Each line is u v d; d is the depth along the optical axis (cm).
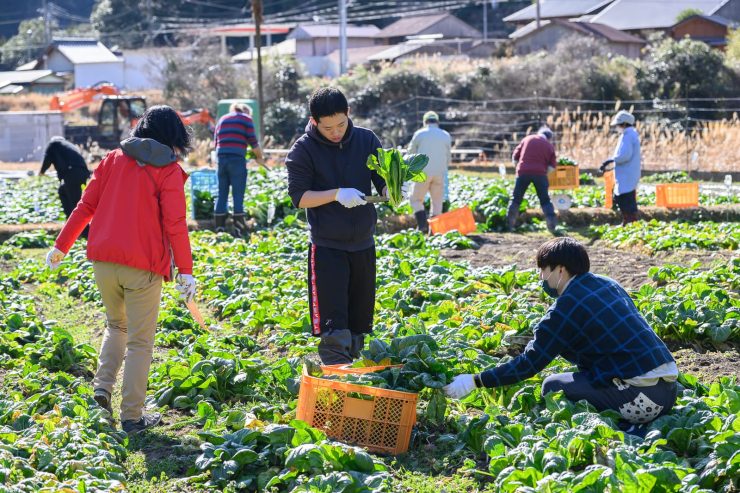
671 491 425
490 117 4109
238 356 745
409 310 902
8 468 475
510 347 753
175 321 885
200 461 508
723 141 2977
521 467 477
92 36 8762
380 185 662
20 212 1739
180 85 4862
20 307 918
